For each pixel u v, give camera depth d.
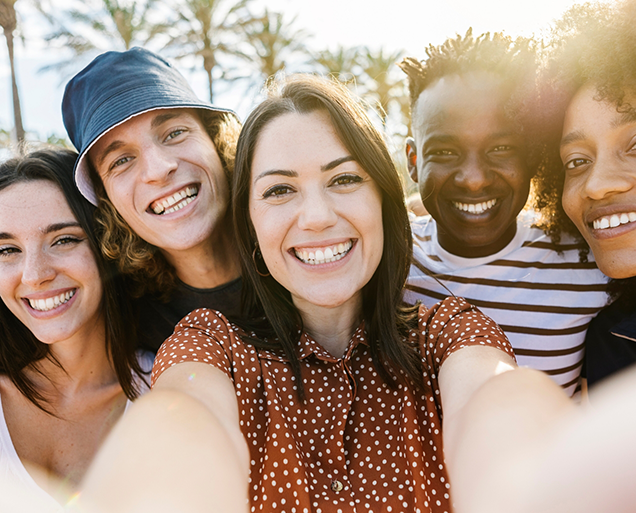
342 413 0.45
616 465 0.28
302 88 0.47
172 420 0.34
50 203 0.61
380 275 0.50
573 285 0.66
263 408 0.46
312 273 0.47
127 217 0.66
